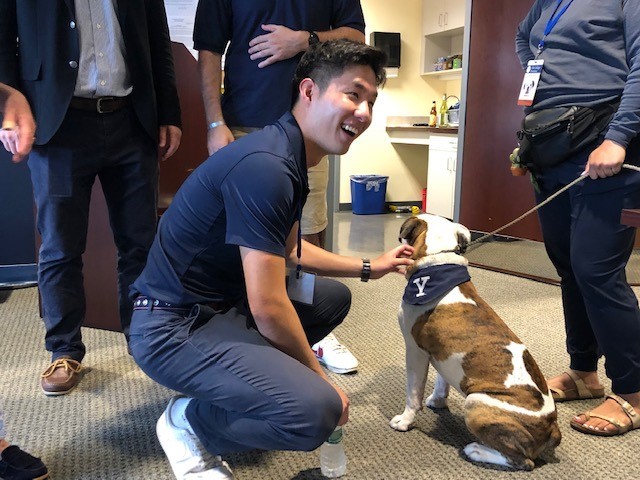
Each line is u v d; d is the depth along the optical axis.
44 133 1.82
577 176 1.71
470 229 4.13
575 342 1.94
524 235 3.83
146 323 1.31
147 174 2.03
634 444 1.66
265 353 1.27
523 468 1.50
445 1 5.96
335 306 1.69
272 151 1.21
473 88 3.96
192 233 1.28
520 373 1.49
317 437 1.24
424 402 1.90
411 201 6.67
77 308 2.04
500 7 3.69
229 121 2.05
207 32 2.02
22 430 1.70
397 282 3.41
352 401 1.91
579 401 1.93
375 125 6.41
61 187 1.89
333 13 2.10
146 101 1.97
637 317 1.68
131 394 1.94
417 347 1.66
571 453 1.61
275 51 1.92
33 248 3.33
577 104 1.67
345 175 6.43
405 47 6.37
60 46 1.79
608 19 1.61
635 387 1.73
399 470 1.52
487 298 3.10
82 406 1.86
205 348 1.27
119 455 1.58
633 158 1.61
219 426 1.31
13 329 2.56
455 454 1.60
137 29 1.93
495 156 3.90
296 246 1.53
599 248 1.65
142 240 2.06
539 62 1.77
